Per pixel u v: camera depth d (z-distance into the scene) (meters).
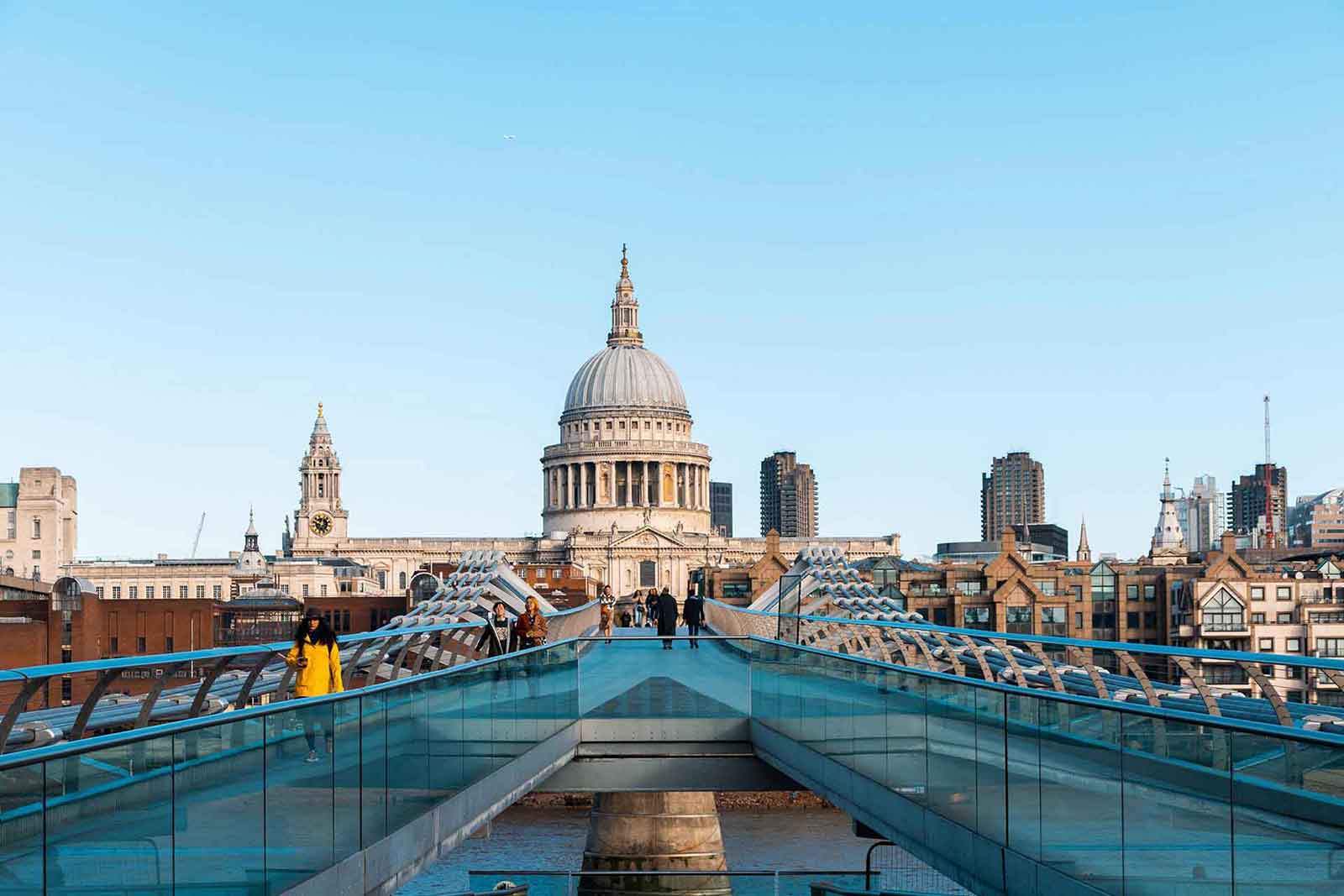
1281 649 185.25
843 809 30.34
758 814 105.12
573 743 37.94
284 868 18.25
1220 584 185.50
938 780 24.64
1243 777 15.79
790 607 74.62
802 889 36.75
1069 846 19.55
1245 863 15.70
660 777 38.72
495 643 42.94
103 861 14.38
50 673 15.57
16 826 13.16
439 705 25.27
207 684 20.42
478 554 72.69
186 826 15.88
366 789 21.33
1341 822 14.31
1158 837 17.34
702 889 37.91
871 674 28.55
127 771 14.80
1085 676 32.62
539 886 38.84
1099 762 18.81
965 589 199.62
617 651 55.53
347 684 36.81
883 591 199.75
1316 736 14.71
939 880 41.25
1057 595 195.88
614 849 58.44
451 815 25.89
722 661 50.84
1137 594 195.88
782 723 35.84
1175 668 29.94
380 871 21.86
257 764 17.58
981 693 22.69
